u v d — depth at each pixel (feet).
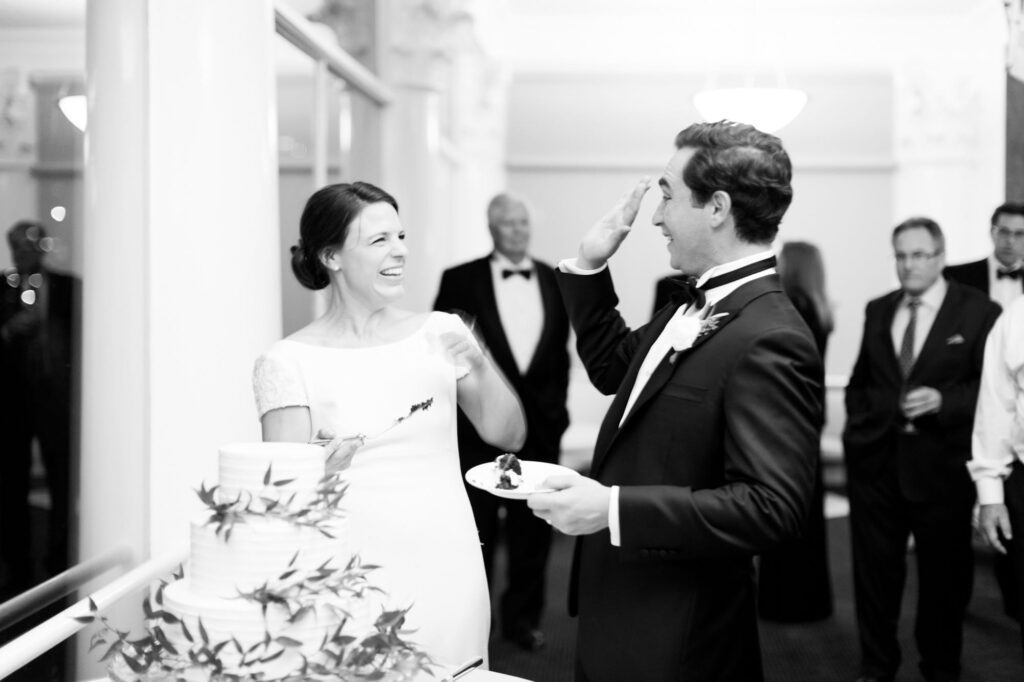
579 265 7.96
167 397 9.70
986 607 17.60
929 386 12.98
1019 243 15.30
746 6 30.83
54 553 9.02
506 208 16.15
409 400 7.72
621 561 6.35
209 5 9.73
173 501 9.69
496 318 15.52
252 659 5.01
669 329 6.81
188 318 9.69
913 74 29.89
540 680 14.02
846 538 23.65
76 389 9.44
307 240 7.80
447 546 7.64
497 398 8.35
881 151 32.14
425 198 20.44
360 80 17.76
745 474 6.10
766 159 6.57
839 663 15.14
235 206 9.84
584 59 32.07
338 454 7.41
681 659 6.51
